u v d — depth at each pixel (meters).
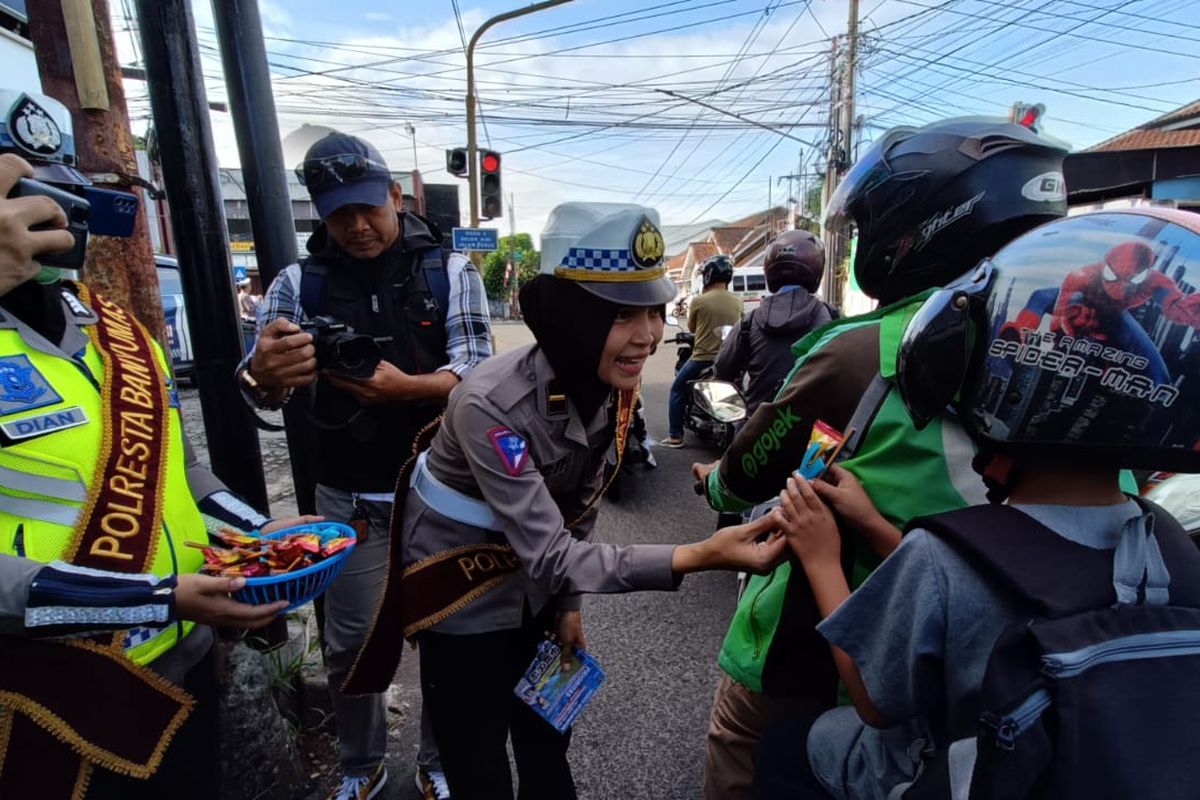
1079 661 0.65
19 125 1.07
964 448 1.03
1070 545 0.77
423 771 2.08
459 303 1.97
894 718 0.92
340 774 2.18
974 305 0.83
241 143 2.17
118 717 1.08
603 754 2.33
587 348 1.25
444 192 12.37
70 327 1.16
